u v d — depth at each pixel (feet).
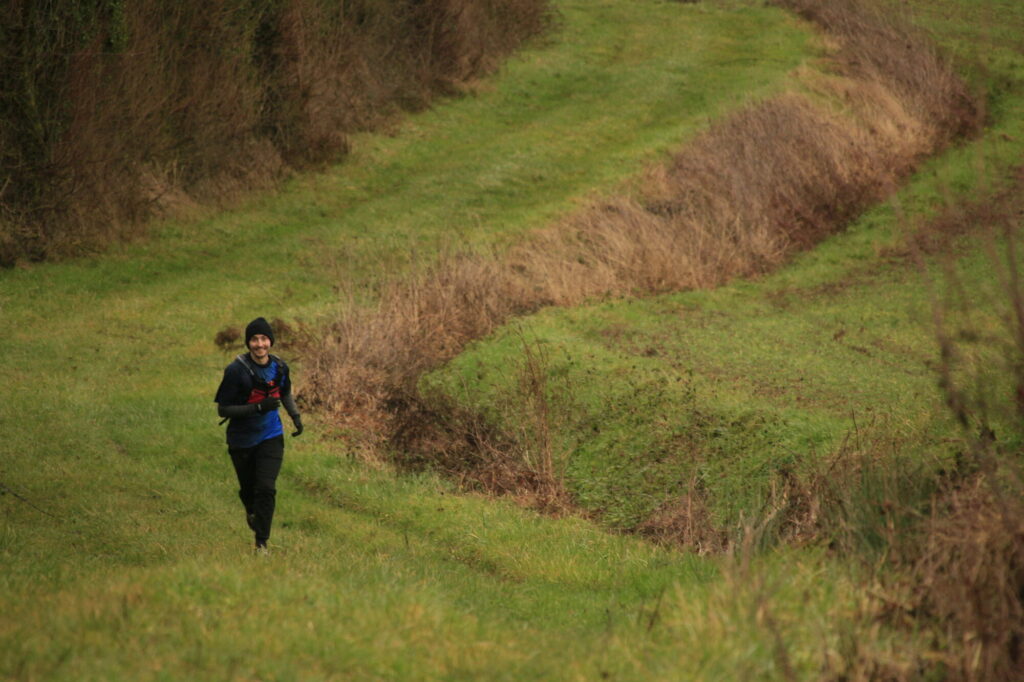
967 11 427.74
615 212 257.55
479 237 248.52
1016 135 333.42
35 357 163.84
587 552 104.17
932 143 329.31
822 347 189.16
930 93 352.49
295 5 291.99
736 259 248.73
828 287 239.71
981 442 66.80
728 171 275.80
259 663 52.26
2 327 177.37
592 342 181.27
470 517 115.44
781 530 102.01
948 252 64.03
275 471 92.12
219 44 265.75
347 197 281.13
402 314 175.32
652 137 315.78
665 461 130.82
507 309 194.59
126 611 56.29
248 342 90.84
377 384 154.71
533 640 66.03
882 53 380.78
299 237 249.14
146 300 200.03
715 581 69.10
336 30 322.14
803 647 55.11
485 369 156.66
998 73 370.53
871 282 239.30
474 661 57.67
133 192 236.43
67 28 213.46
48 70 212.64
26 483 109.50
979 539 59.93
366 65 342.23
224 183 268.00
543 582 94.84
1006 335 145.79
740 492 120.06
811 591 62.03
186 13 251.60
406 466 136.36
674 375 154.51
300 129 299.99
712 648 54.85
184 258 228.84
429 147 323.16
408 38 363.97
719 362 176.14
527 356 153.58
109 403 145.79
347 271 226.79
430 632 61.11
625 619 69.21
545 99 374.84
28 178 213.66
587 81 390.83
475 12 391.86
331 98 315.99
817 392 156.97
